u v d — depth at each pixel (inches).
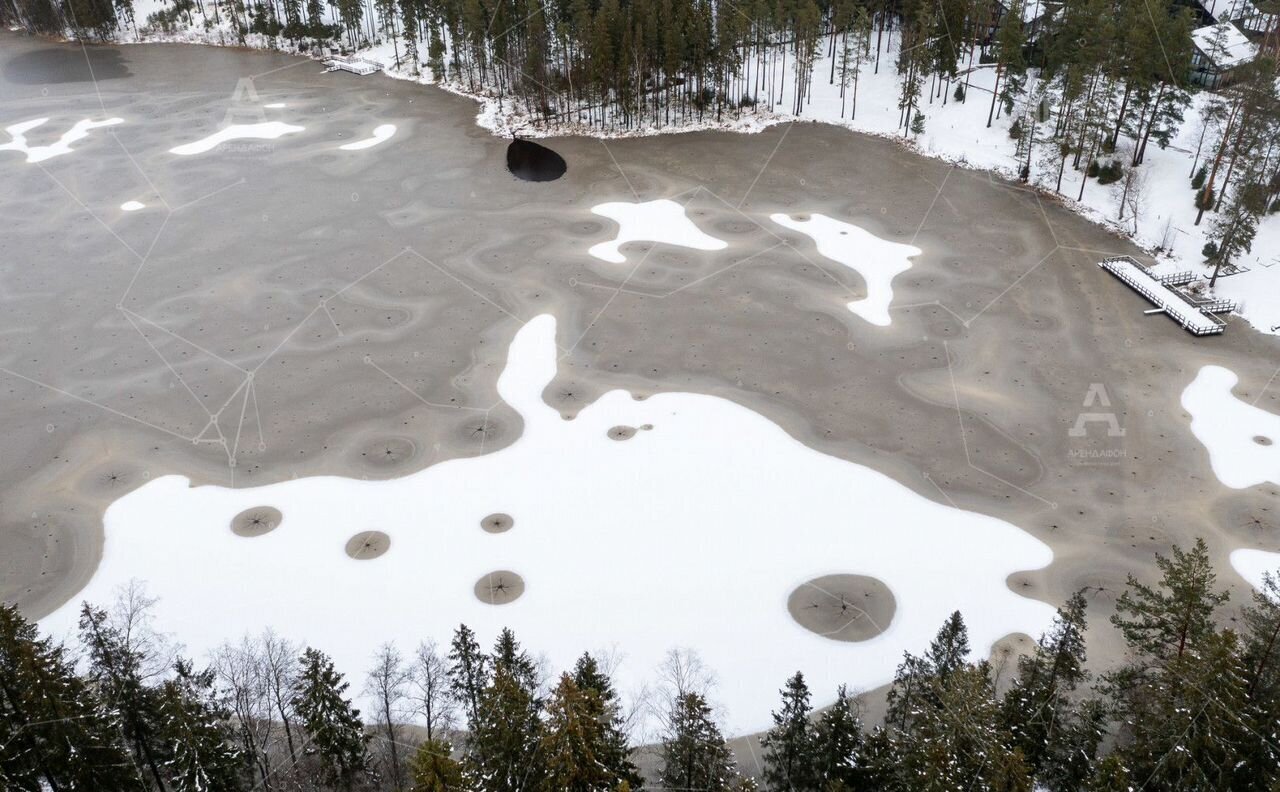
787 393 2422.5
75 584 1852.9
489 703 1289.4
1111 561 1882.4
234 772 1346.0
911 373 2495.1
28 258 3129.9
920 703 1376.7
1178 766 1188.5
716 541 1964.8
